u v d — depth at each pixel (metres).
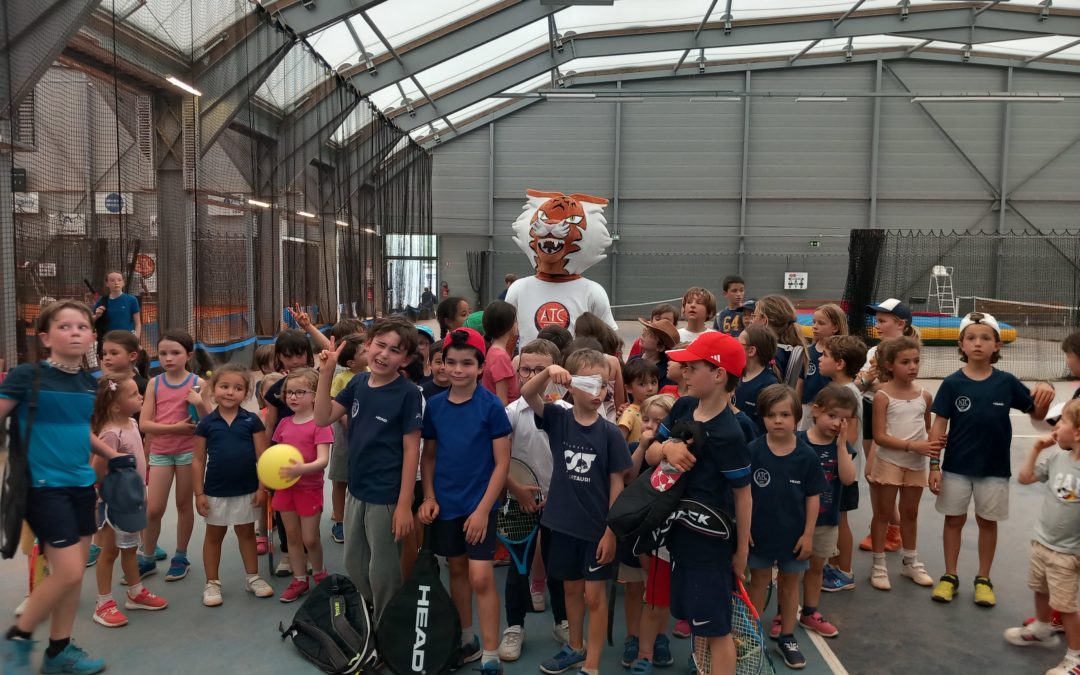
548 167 22.69
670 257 22.59
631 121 22.38
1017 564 4.15
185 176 7.98
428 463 3.00
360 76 14.13
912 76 21.44
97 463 3.45
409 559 3.41
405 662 2.83
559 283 5.61
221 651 3.07
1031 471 3.13
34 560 3.10
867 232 11.09
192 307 8.14
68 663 2.85
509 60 16.86
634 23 15.91
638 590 3.06
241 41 9.06
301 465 3.30
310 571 3.85
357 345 4.07
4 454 5.25
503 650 3.07
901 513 3.95
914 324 16.20
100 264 6.87
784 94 17.12
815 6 15.45
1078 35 15.92
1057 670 2.91
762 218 22.25
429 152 22.33
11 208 6.00
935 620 3.47
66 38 6.24
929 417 3.93
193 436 3.73
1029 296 20.30
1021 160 21.27
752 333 3.73
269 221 10.08
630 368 3.72
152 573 3.87
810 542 3.00
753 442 3.06
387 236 16.78
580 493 2.82
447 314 4.94
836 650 3.18
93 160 6.79
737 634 2.61
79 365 2.91
